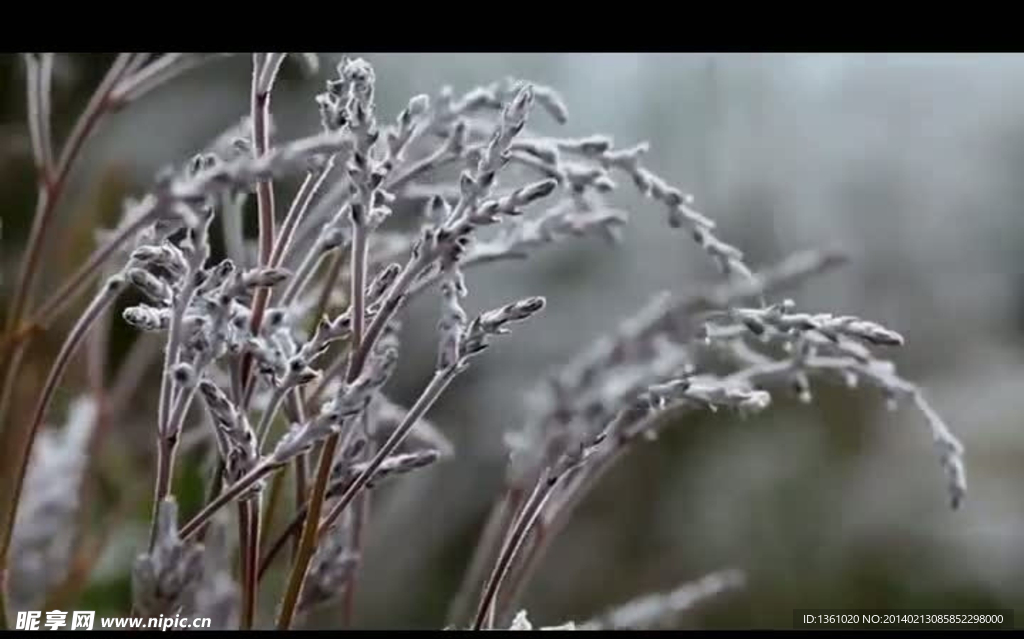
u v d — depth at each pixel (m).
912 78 1.51
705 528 1.21
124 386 0.59
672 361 0.46
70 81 0.72
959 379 1.38
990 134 1.51
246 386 0.45
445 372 0.43
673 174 1.37
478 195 0.43
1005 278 1.45
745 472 1.25
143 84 0.50
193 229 0.42
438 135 0.46
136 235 0.49
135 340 0.69
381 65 1.19
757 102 1.43
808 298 1.34
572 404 0.46
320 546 0.47
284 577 0.49
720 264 0.46
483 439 1.12
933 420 0.49
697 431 1.28
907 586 1.17
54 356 0.63
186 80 0.96
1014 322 1.44
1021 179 1.48
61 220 0.72
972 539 1.20
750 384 0.50
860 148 1.46
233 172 0.40
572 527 1.21
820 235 1.38
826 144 1.45
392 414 0.51
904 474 1.26
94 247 0.64
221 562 0.50
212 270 0.43
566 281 1.29
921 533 1.21
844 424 1.30
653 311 0.50
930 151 1.49
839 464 1.26
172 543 0.41
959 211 1.46
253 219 0.59
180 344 0.43
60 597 0.55
